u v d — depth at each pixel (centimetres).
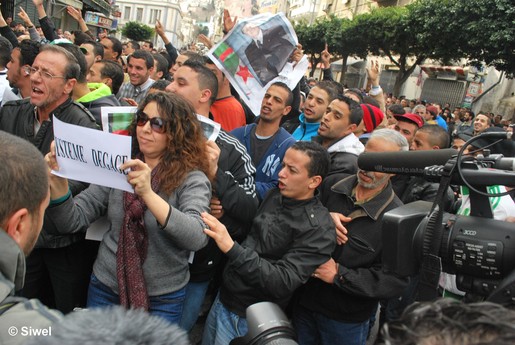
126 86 513
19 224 101
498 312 61
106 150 164
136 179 162
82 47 424
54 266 233
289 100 306
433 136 349
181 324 239
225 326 210
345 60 2534
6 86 371
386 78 3028
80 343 58
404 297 299
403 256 134
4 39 376
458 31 1538
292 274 194
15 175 98
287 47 312
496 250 116
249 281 192
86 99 304
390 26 1931
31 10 1977
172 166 189
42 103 238
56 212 185
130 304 182
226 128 362
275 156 302
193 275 234
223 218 228
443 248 126
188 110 193
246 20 305
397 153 152
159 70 589
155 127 185
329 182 256
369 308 223
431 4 1647
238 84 303
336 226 217
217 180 213
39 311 90
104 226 217
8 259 94
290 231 205
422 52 1889
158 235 187
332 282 207
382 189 221
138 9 6844
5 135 104
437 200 128
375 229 216
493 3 1393
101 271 197
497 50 1437
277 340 98
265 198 234
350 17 3447
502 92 1930
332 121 312
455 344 56
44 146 244
